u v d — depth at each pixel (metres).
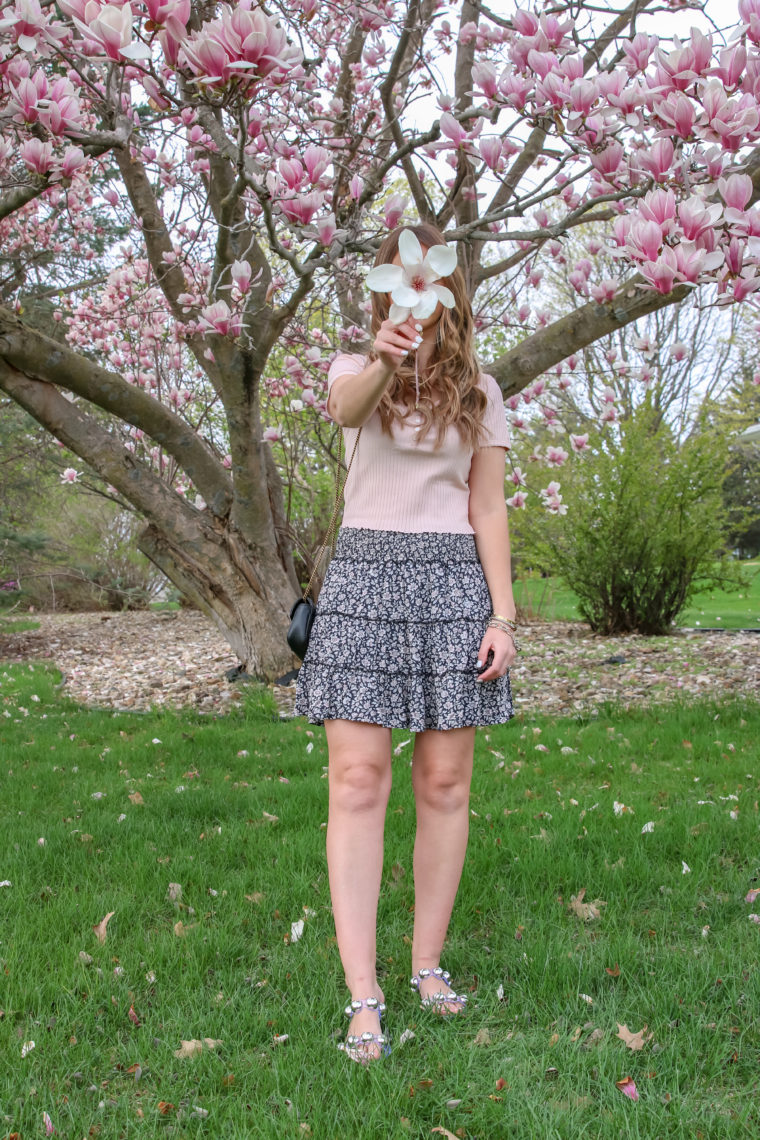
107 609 18.44
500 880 2.68
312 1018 1.92
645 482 11.09
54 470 13.79
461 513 2.04
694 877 2.69
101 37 2.50
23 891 2.66
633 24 4.95
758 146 2.80
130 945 2.29
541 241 5.37
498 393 2.12
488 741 4.91
